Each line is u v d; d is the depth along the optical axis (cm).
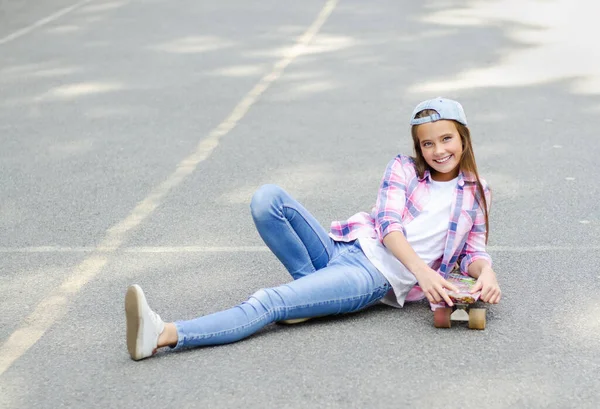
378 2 1584
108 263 568
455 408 389
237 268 555
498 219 629
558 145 803
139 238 611
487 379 412
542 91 988
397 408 390
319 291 462
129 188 720
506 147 802
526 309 484
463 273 495
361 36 1302
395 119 899
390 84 1034
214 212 659
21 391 414
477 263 484
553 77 1046
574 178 715
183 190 711
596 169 736
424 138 479
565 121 877
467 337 454
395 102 960
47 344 460
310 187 711
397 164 498
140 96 1016
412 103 955
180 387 412
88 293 523
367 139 837
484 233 493
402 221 488
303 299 460
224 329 445
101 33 1389
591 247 573
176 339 438
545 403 391
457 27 1345
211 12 1532
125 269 557
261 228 478
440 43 1239
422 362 429
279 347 447
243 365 430
